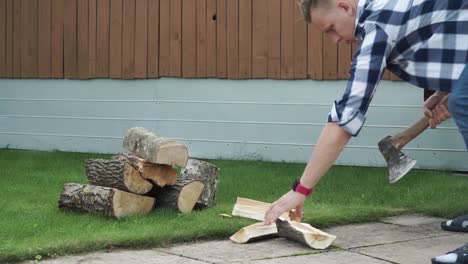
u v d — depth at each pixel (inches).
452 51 117.6
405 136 156.7
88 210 193.5
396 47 117.1
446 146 285.3
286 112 319.0
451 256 139.4
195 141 341.7
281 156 321.1
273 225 172.4
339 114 111.3
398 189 241.6
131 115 359.3
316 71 310.0
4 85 398.9
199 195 199.5
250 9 324.2
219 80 334.3
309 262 150.1
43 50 385.1
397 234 180.4
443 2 116.5
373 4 116.3
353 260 152.4
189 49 341.1
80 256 153.4
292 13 314.2
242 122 329.7
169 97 347.9
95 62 368.2
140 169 189.5
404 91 293.1
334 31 118.3
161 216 191.5
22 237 165.3
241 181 258.5
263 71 322.3
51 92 383.9
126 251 159.2
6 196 225.1
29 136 392.2
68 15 375.6
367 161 300.7
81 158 342.0
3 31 397.7
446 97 147.6
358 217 196.1
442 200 222.5
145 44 353.1
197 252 158.9
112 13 362.0
